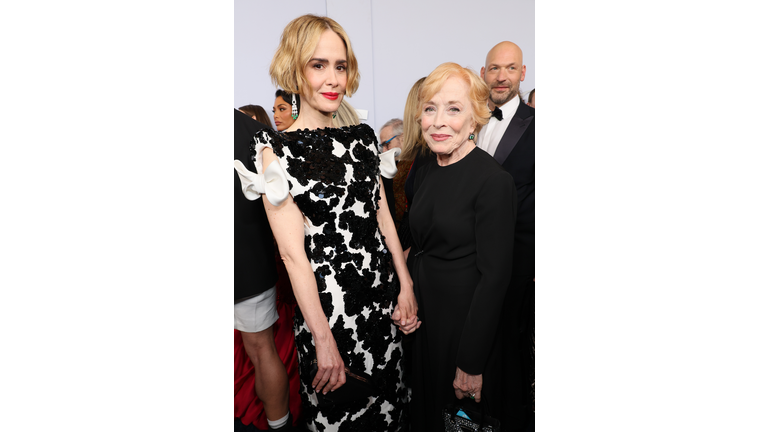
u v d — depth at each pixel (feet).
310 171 4.86
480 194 5.50
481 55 5.90
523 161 6.00
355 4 5.72
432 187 5.77
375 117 5.88
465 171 5.64
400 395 5.83
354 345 5.19
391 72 5.84
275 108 5.60
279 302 6.06
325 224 4.92
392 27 5.78
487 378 5.91
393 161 5.75
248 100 5.61
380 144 5.92
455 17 5.87
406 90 5.88
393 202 6.00
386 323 5.48
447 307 5.74
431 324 5.87
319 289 4.98
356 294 5.13
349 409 5.33
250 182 5.02
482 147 5.91
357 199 5.09
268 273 5.87
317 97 5.48
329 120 5.60
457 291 5.64
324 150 5.01
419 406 6.12
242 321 5.90
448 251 5.68
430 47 5.87
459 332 5.69
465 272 5.60
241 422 6.19
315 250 4.94
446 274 5.71
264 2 5.52
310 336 5.09
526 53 5.94
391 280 5.81
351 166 5.11
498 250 5.45
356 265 5.12
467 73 5.73
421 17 5.82
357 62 5.74
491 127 5.91
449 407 5.88
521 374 6.16
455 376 5.85
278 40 5.55
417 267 5.96
